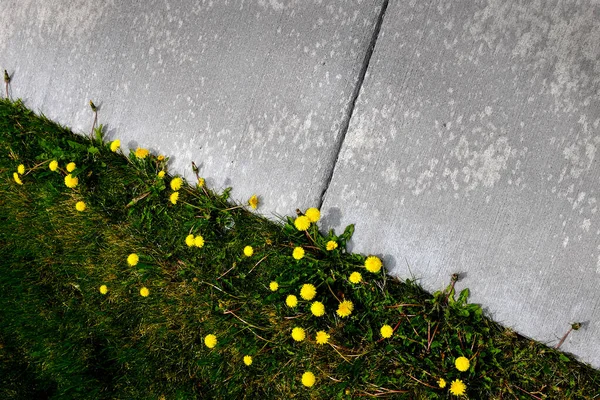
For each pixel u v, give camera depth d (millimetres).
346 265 1452
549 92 1355
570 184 1338
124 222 1686
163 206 1646
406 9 1457
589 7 1336
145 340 1631
